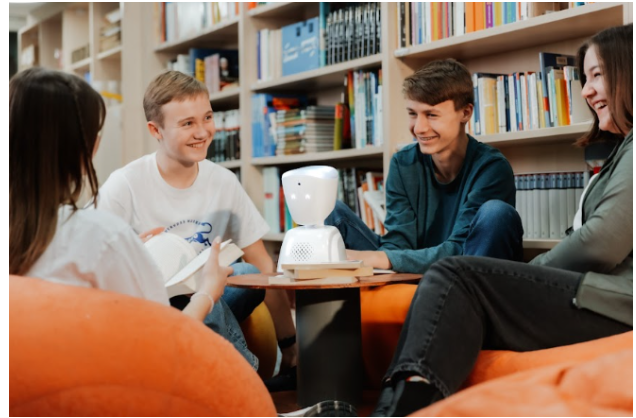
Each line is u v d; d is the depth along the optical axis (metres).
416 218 2.43
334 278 1.67
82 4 5.37
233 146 4.07
